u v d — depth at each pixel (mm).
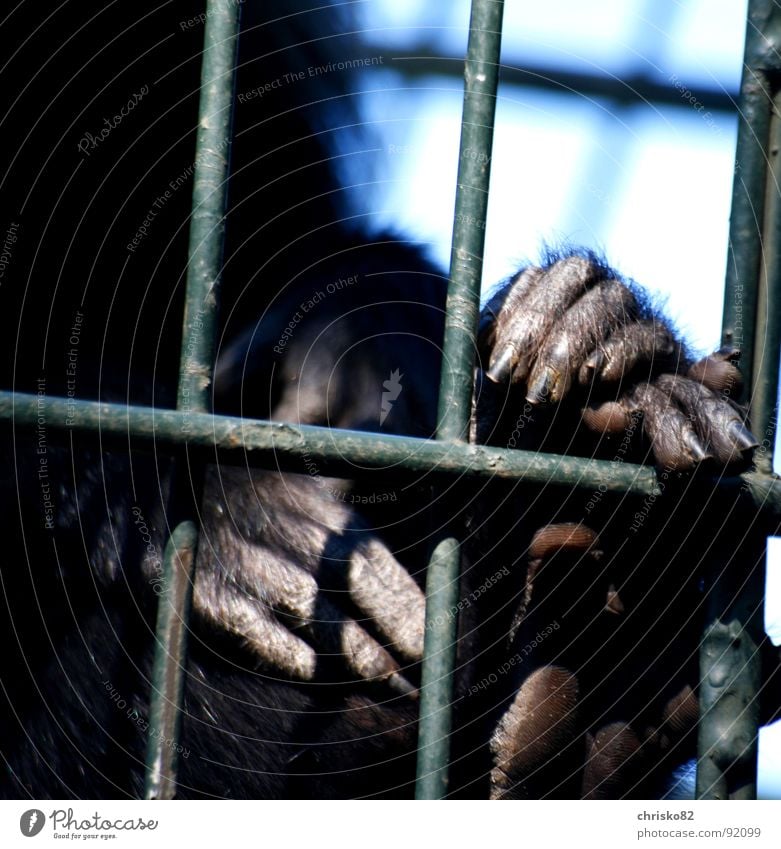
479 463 2225
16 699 2945
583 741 2846
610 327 2631
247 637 2801
